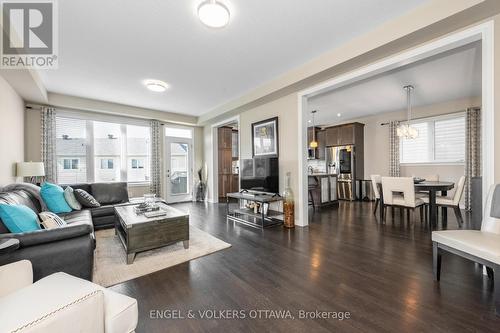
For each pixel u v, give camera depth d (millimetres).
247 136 5039
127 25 2324
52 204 3053
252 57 3053
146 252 2641
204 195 6891
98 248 2791
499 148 1901
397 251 2592
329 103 5234
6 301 788
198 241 3018
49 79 3682
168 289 1861
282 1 2012
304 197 3793
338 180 6723
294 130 3908
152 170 5867
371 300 1671
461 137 5113
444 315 1485
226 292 1809
